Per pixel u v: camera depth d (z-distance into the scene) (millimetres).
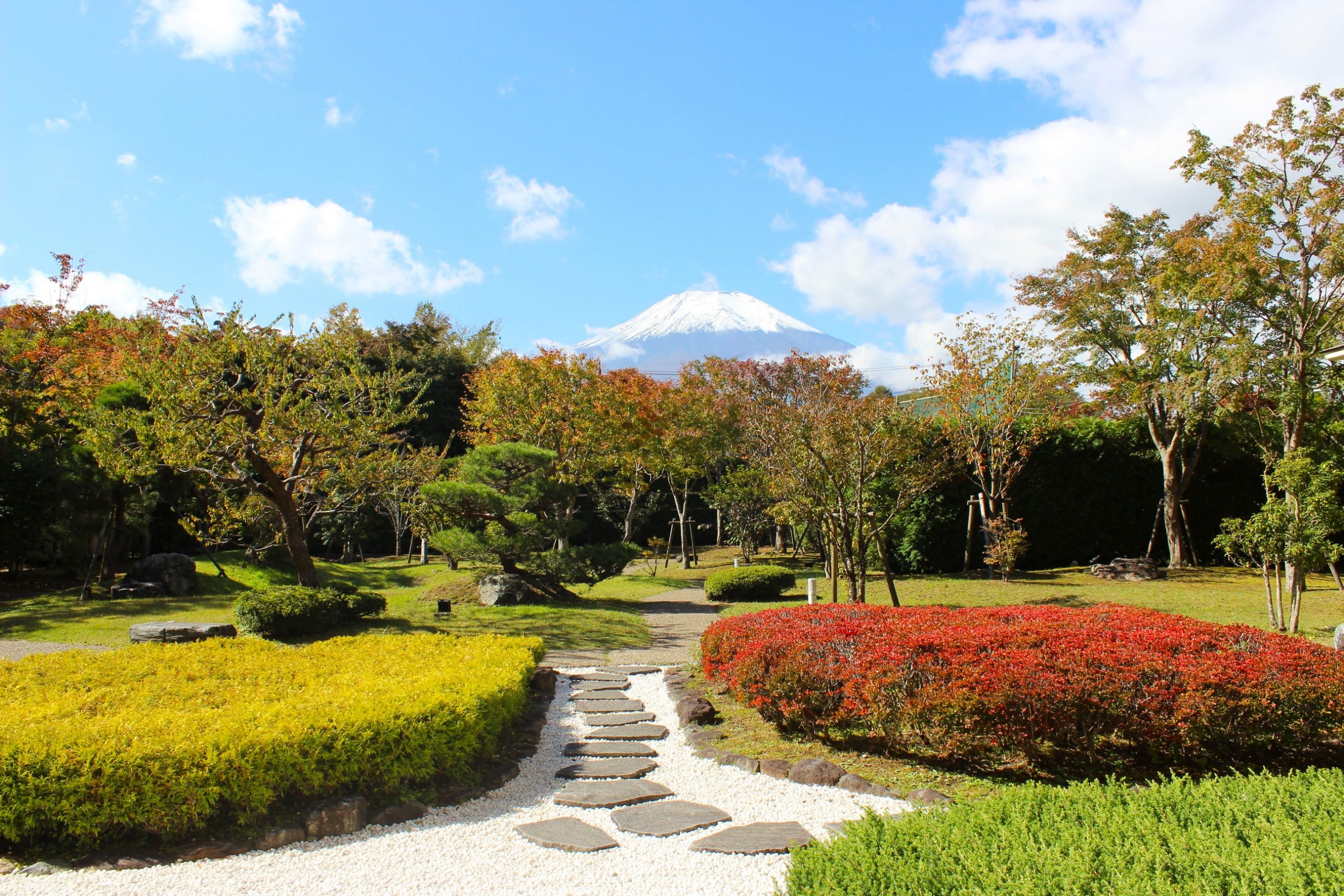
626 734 6168
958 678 5121
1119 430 18359
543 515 15711
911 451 12914
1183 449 17328
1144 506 18344
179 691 5578
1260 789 3197
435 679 5672
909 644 5566
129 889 3539
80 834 3930
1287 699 4762
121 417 12016
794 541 25516
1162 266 14547
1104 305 16688
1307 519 10047
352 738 4477
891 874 2463
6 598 15633
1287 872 2344
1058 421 17094
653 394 24406
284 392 12750
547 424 19109
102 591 15867
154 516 21594
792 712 5684
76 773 3957
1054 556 18156
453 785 4922
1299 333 11414
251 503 16953
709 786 4930
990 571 16250
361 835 4168
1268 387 11953
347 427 12305
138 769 3992
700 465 25094
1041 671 4949
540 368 19406
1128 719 4812
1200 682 4828
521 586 14766
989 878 2404
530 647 7863
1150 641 5637
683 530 25234
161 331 13203
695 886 3508
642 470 24516
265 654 7094
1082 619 6730
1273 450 14242
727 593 16516
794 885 2537
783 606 14406
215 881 3609
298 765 4281
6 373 16641
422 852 3922
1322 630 10758
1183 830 2770
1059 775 4953
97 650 9641
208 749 4094
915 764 5266
